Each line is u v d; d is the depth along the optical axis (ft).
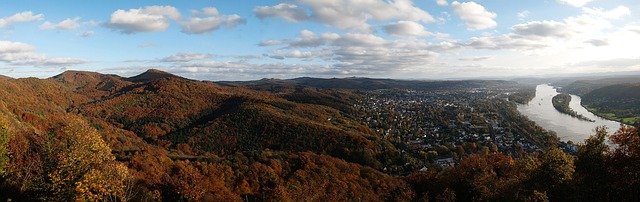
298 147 309.63
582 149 72.23
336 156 294.25
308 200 155.94
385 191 180.86
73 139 80.33
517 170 127.34
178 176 152.15
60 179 76.13
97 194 76.07
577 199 70.44
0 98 249.75
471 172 160.15
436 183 170.91
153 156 170.50
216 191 151.43
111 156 84.12
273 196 152.76
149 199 109.70
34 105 285.23
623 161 63.41
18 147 94.53
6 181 80.07
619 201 63.31
